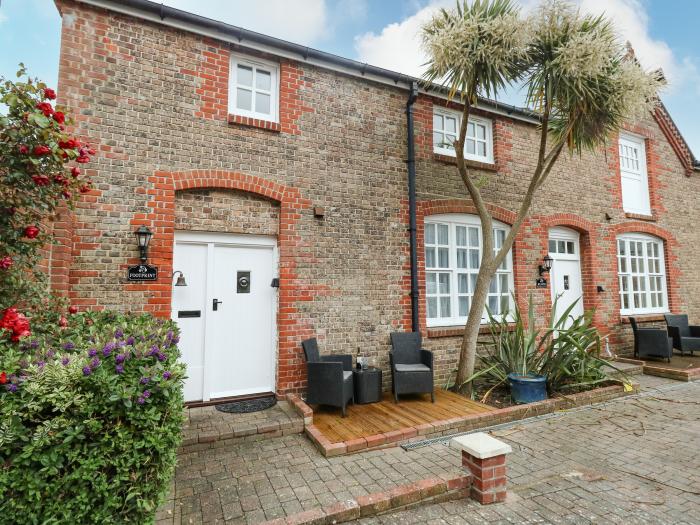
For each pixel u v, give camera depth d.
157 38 5.01
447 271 7.13
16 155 2.68
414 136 6.82
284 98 5.73
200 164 5.11
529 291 7.79
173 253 5.03
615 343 8.88
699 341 8.43
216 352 5.25
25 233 2.87
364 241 6.15
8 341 2.43
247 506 3.04
